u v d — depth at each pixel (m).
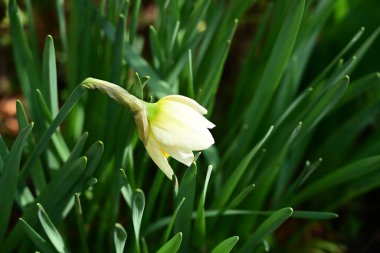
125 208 0.62
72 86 0.57
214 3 0.59
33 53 0.56
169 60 0.53
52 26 0.88
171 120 0.42
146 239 0.55
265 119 0.58
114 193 0.51
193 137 0.42
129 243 0.55
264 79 0.53
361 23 0.64
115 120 0.51
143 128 0.42
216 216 0.53
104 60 0.56
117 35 0.50
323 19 0.56
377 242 0.65
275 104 0.58
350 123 0.61
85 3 0.53
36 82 0.52
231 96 0.79
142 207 0.45
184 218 0.48
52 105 0.50
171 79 0.53
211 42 0.59
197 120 0.42
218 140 0.68
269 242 0.61
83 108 0.58
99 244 0.56
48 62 0.48
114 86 0.42
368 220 0.68
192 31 0.53
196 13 0.52
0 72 0.82
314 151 0.65
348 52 0.65
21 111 0.46
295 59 0.57
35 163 0.50
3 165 0.47
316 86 0.62
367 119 0.60
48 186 0.48
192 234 0.53
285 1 0.56
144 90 0.58
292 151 0.60
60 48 0.85
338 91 0.50
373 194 0.69
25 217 0.49
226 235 0.56
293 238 0.62
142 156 0.53
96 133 0.56
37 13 0.87
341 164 0.63
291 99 0.59
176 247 0.45
